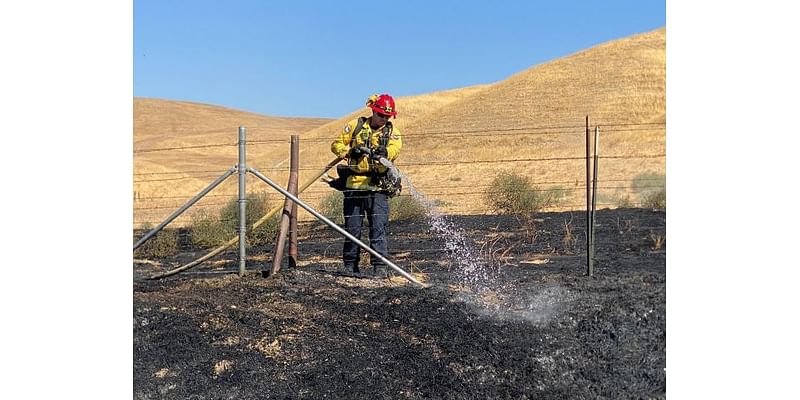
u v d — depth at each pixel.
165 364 5.23
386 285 7.20
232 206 12.82
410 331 5.68
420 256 9.27
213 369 5.14
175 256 10.57
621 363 5.03
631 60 54.19
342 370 5.05
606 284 6.80
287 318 6.03
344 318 6.03
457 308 6.20
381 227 7.73
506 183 15.31
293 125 136.75
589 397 4.60
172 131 118.69
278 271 7.87
